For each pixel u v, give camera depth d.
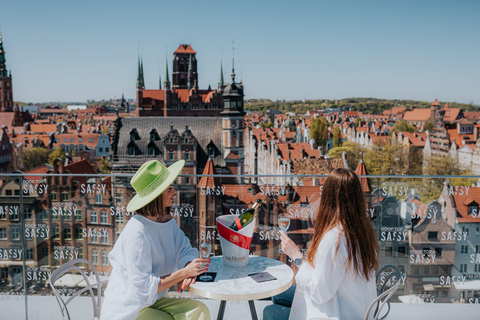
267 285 2.41
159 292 2.47
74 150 117.00
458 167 111.81
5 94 131.38
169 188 2.56
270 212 3.93
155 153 90.75
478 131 115.38
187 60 132.12
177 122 92.94
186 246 2.73
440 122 118.75
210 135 91.88
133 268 2.35
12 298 4.02
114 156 90.62
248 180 3.91
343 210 2.19
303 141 121.81
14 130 125.06
